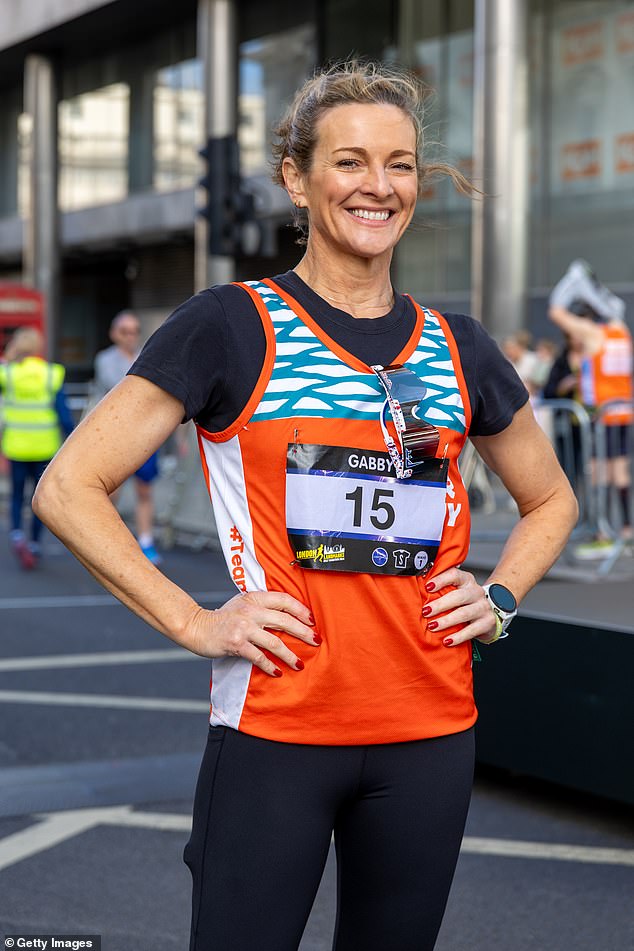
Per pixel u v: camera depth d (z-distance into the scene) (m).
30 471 14.18
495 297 23.59
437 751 2.62
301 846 2.55
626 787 5.56
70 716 7.68
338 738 2.54
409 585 2.59
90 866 5.28
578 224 23.61
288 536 2.56
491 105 23.34
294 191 2.78
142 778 6.46
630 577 10.80
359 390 2.58
